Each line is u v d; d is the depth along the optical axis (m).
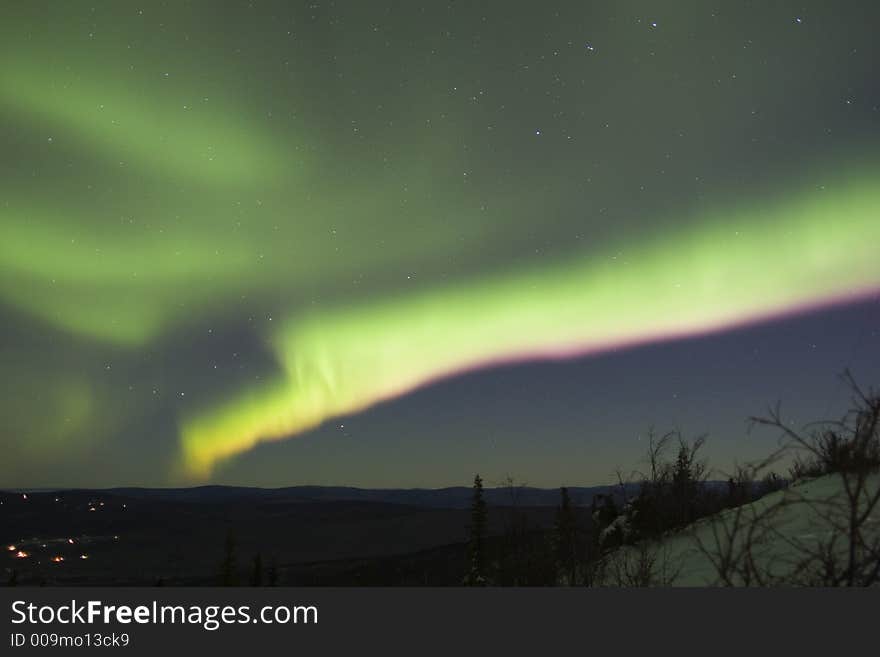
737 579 4.52
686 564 5.76
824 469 6.93
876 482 5.89
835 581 3.25
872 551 3.16
